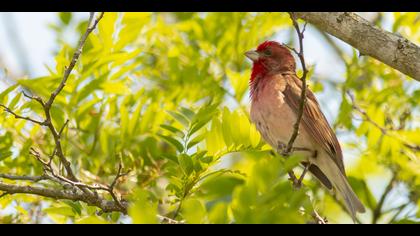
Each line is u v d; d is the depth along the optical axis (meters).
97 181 11.72
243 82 13.41
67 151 12.12
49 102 9.51
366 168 14.06
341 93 13.97
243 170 11.31
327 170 12.02
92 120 12.61
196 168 9.30
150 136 12.41
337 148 12.20
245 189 7.20
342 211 13.77
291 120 11.90
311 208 7.80
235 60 14.80
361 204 11.64
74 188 9.54
